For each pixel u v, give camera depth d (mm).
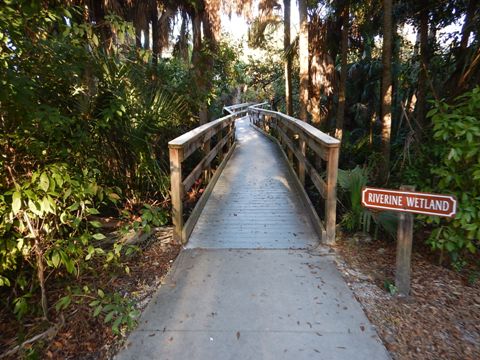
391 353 2072
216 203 4949
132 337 2230
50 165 2303
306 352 2084
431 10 5832
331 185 3502
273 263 3191
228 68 10258
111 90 3490
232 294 2697
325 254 3365
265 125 13344
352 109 10422
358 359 2029
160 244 3615
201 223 4203
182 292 2734
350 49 9438
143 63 4672
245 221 4258
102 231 3812
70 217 2441
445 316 2412
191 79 6898
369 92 10117
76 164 2887
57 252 2271
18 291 2596
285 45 10727
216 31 7977
